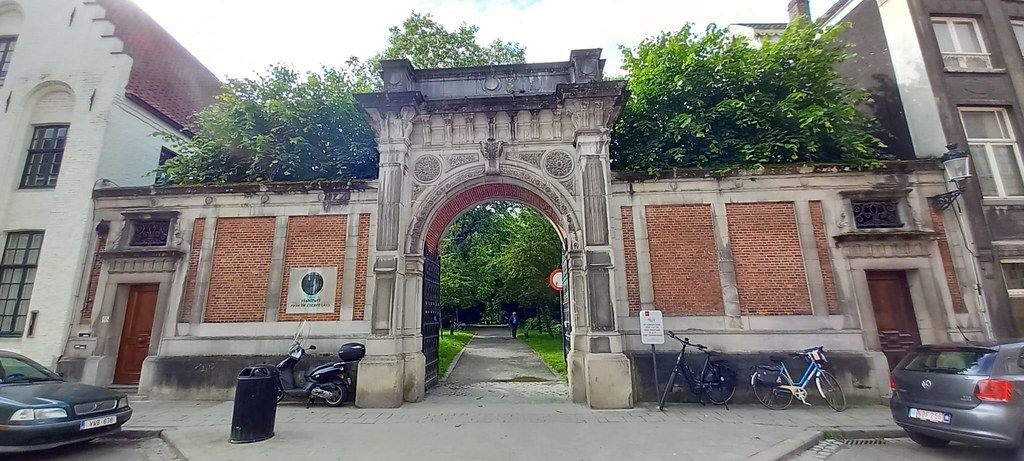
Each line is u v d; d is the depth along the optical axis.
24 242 10.91
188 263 9.83
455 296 27.84
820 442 6.40
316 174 11.30
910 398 5.92
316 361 9.11
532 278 22.23
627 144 11.16
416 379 9.05
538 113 9.84
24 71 11.98
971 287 9.01
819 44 10.77
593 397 8.23
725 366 8.47
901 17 11.27
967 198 9.52
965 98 10.47
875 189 9.34
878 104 11.59
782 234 9.34
